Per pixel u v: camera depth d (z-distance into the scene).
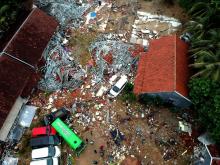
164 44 31.00
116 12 36.59
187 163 27.81
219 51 27.22
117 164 27.45
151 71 30.06
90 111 30.03
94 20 35.75
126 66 32.34
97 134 28.91
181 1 35.28
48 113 30.02
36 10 33.53
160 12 36.84
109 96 30.56
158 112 30.14
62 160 27.88
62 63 32.31
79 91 31.08
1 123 27.91
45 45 32.47
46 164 26.75
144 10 37.00
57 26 34.12
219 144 27.30
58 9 35.97
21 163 27.70
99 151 28.11
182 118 29.92
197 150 28.25
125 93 30.84
